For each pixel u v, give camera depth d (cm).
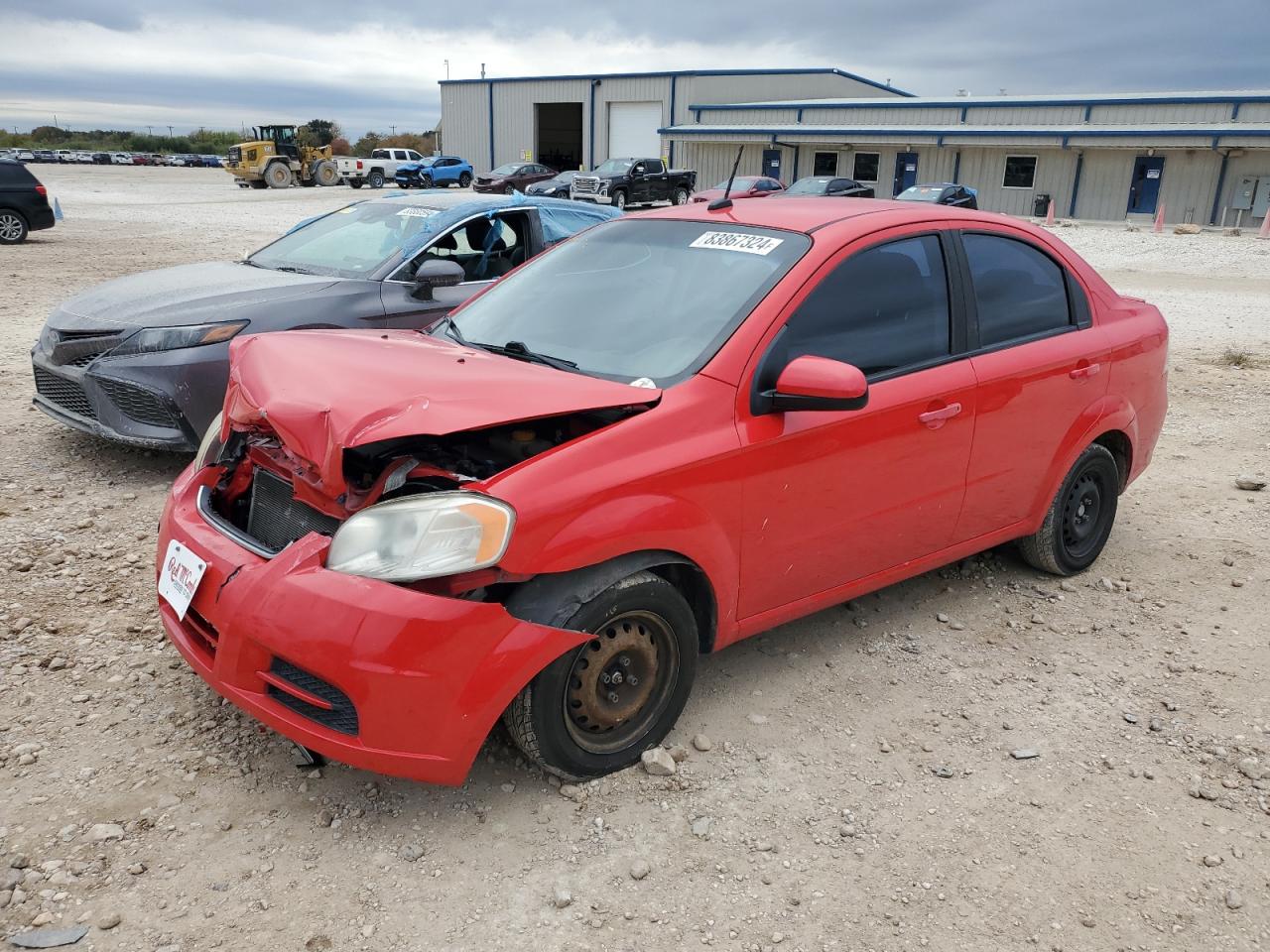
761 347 313
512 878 258
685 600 301
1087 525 461
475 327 377
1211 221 3566
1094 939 243
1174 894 259
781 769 309
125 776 291
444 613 252
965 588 448
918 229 370
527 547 259
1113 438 459
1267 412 794
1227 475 624
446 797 288
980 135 3950
